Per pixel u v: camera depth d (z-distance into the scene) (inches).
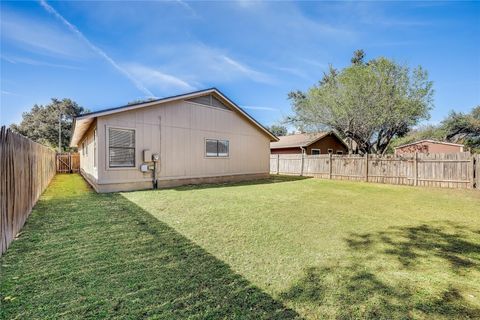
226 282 96.9
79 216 191.8
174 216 194.5
